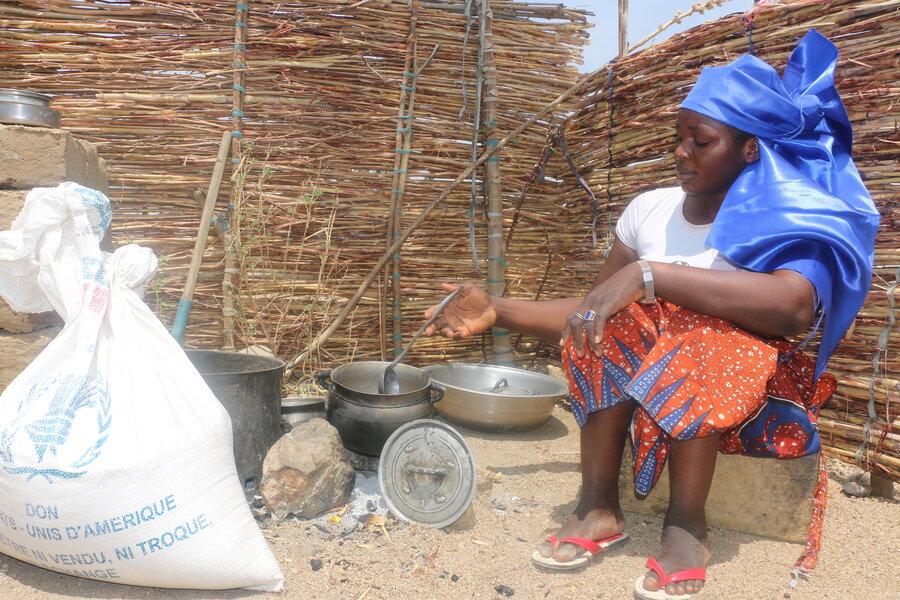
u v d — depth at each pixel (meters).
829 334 1.94
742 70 2.01
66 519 1.71
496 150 4.00
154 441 1.80
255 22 3.58
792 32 2.89
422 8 3.81
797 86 2.18
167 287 3.62
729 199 1.97
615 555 2.07
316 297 3.81
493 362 4.31
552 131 4.08
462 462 2.24
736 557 2.08
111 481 1.72
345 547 2.08
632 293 1.80
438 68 3.88
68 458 1.73
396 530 2.21
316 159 3.73
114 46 3.46
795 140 2.04
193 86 3.54
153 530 1.74
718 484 2.27
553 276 4.38
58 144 2.46
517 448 3.18
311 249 3.78
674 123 3.42
